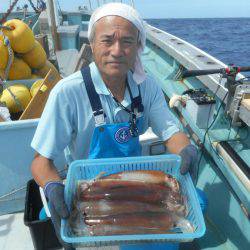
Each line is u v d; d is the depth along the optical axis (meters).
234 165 1.77
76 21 7.70
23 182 2.25
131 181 1.38
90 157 1.61
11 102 2.63
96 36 1.34
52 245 1.91
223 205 1.94
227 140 2.06
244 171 1.71
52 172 1.49
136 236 1.10
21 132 2.06
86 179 1.47
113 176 1.41
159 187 1.38
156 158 1.46
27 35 3.11
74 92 1.45
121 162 1.45
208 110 2.11
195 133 2.30
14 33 3.04
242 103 1.88
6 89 2.69
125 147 1.59
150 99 1.63
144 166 1.49
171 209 1.31
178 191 1.38
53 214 1.25
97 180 1.39
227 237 1.84
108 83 1.48
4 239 2.13
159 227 1.23
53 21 5.12
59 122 1.49
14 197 2.29
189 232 1.19
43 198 1.85
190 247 1.90
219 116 2.26
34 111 2.34
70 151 1.73
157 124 1.67
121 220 1.24
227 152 1.88
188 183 1.38
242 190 1.66
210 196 2.07
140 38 1.40
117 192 1.34
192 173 1.46
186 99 2.34
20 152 2.13
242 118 1.88
